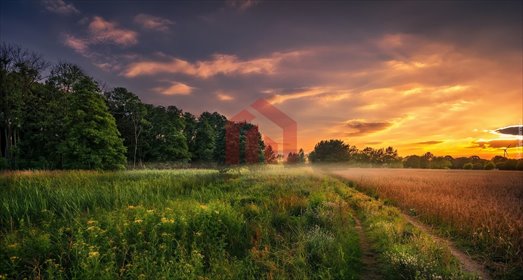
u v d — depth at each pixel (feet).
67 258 21.24
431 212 39.52
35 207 31.27
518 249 24.73
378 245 27.22
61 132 131.85
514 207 40.98
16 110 128.36
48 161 124.77
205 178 65.87
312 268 21.93
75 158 102.42
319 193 51.90
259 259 23.03
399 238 27.89
